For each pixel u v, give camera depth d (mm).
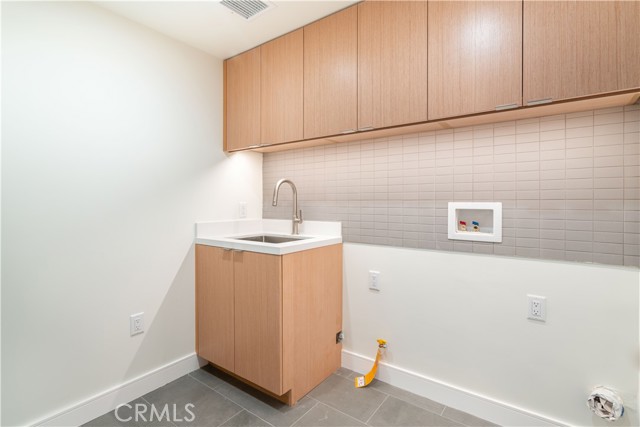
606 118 1389
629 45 1146
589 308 1387
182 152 2123
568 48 1247
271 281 1727
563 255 1487
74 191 1637
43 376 1538
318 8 1806
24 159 1477
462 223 1774
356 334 2078
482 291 1638
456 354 1717
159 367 1992
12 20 1437
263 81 2172
